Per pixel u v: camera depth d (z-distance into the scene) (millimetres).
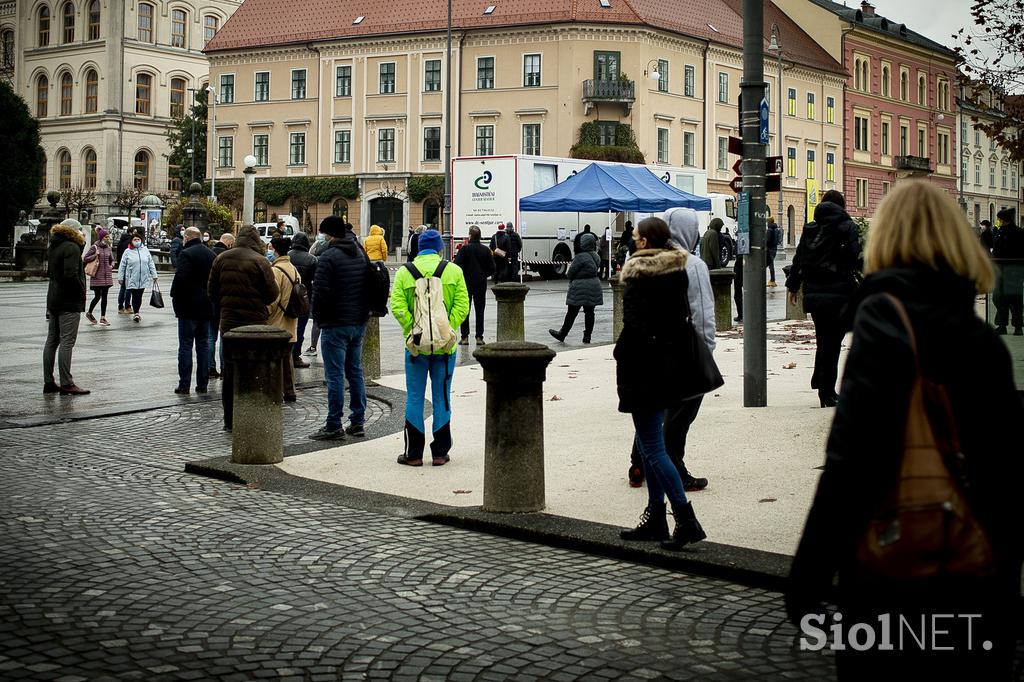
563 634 5617
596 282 20375
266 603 6105
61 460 10281
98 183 90938
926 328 3115
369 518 8195
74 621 5762
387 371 16984
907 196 3277
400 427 12094
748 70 12359
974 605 3020
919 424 3066
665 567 6891
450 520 8047
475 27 64938
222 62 74250
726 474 9180
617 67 63281
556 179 41312
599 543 7227
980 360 3113
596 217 44969
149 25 92375
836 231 11523
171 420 12703
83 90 92125
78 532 7633
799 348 18250
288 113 72125
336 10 71375
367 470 9906
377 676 5020
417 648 5398
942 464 3041
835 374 11906
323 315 11258
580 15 62656
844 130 83312
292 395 14148
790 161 77500
